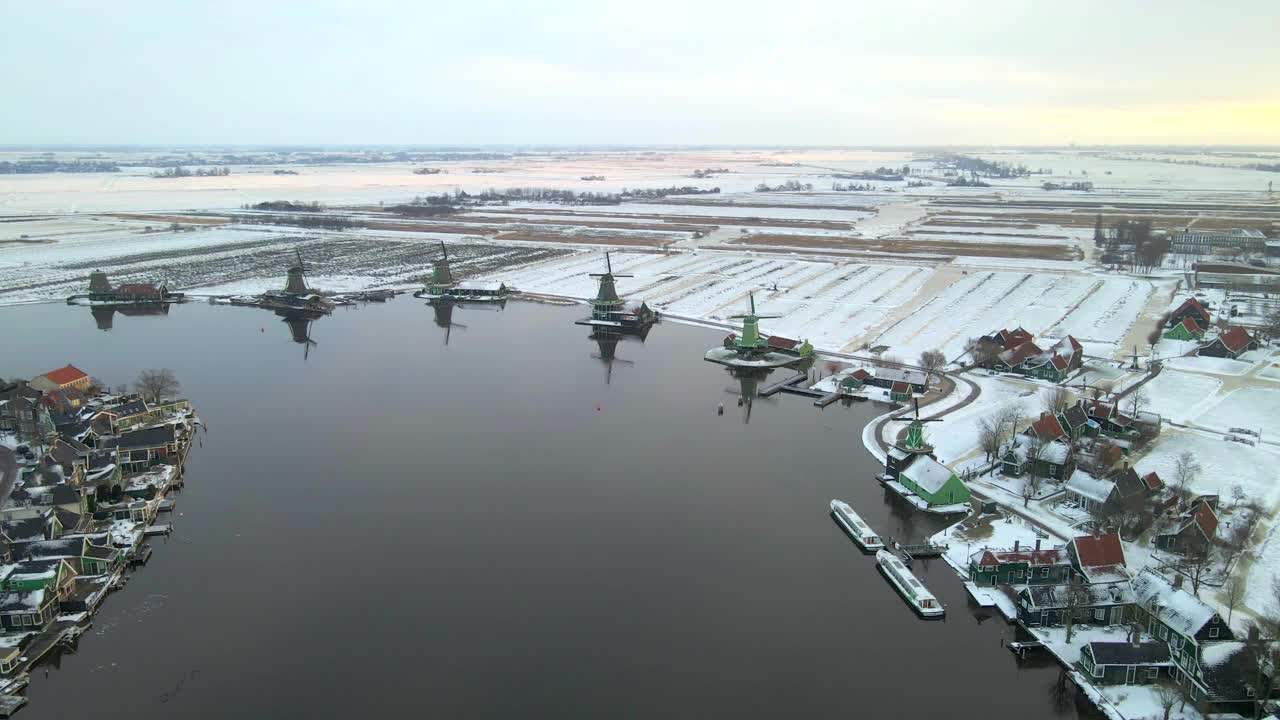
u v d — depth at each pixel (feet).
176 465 408.26
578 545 334.85
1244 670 239.30
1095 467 389.60
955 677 260.42
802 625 285.43
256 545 334.65
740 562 324.60
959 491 368.89
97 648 273.13
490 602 294.87
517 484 391.24
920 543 339.57
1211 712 237.04
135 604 296.51
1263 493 371.35
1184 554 320.91
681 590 304.50
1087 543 303.27
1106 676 252.83
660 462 419.13
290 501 372.79
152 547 334.44
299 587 304.91
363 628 280.92
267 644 272.92
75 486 361.92
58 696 250.37
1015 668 265.75
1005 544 333.01
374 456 424.05
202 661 265.13
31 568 295.69
